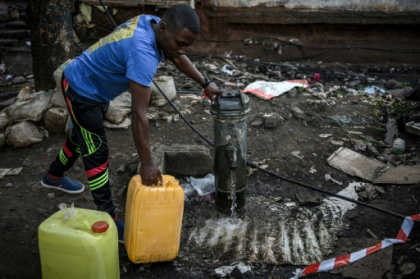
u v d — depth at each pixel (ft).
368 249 9.89
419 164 13.93
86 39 25.20
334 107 17.76
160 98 16.29
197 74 10.82
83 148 9.61
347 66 25.43
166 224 9.25
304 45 25.84
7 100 18.57
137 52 8.39
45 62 16.17
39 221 11.23
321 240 10.89
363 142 15.44
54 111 14.56
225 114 10.48
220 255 10.38
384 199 12.50
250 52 25.85
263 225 11.44
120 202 12.12
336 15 25.14
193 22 8.38
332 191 12.96
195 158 13.07
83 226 8.09
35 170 13.33
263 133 15.66
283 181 13.34
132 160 13.80
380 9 25.08
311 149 14.96
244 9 25.17
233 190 11.26
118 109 15.29
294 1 24.94
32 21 15.92
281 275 9.78
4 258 9.98
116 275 8.66
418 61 25.88
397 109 17.75
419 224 11.06
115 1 24.67
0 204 11.80
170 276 9.69
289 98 17.98
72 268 8.05
